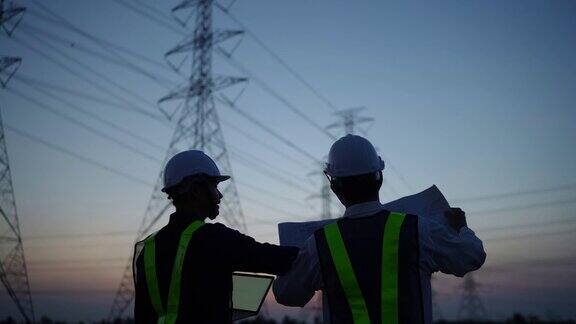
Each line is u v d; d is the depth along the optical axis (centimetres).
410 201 420
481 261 381
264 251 387
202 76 4309
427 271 373
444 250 372
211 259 384
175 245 394
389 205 419
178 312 377
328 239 376
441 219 412
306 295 395
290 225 428
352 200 388
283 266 385
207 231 392
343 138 402
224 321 385
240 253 385
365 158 388
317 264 382
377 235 369
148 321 394
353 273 361
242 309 432
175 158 426
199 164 422
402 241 364
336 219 423
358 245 369
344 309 358
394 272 359
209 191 423
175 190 420
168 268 389
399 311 350
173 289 382
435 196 420
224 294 388
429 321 364
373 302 354
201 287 380
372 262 362
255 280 431
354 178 386
